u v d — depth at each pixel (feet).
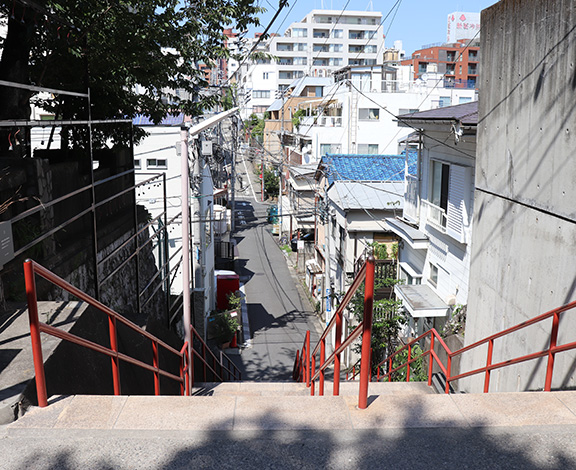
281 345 67.26
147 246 31.04
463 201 33.96
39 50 25.48
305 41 257.14
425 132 40.96
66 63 25.96
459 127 30.76
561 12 18.39
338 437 9.96
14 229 16.97
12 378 10.99
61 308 15.11
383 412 10.79
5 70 22.36
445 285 39.09
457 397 11.49
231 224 126.41
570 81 17.84
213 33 31.12
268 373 57.31
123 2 25.81
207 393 24.54
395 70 110.01
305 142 118.73
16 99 22.70
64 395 11.62
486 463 9.36
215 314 67.77
